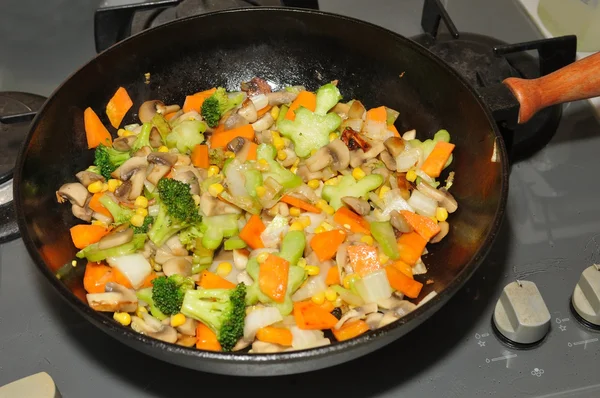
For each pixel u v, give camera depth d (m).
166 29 0.63
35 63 0.79
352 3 0.80
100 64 0.61
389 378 0.56
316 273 0.56
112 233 0.56
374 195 0.61
